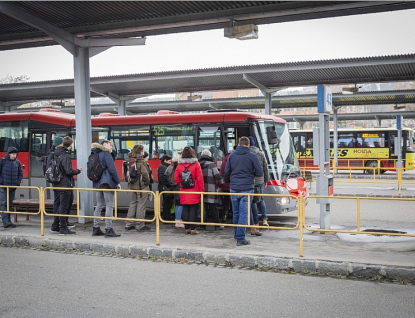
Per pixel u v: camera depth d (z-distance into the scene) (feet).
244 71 73.67
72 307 19.80
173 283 23.58
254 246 30.94
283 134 46.70
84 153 42.09
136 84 83.76
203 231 37.42
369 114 123.54
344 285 23.21
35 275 25.08
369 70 72.02
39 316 18.70
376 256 27.55
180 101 106.52
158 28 40.75
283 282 23.79
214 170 37.11
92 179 34.88
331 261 25.66
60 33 39.75
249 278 24.59
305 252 28.78
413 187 75.51
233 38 37.78
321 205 37.91
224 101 104.99
